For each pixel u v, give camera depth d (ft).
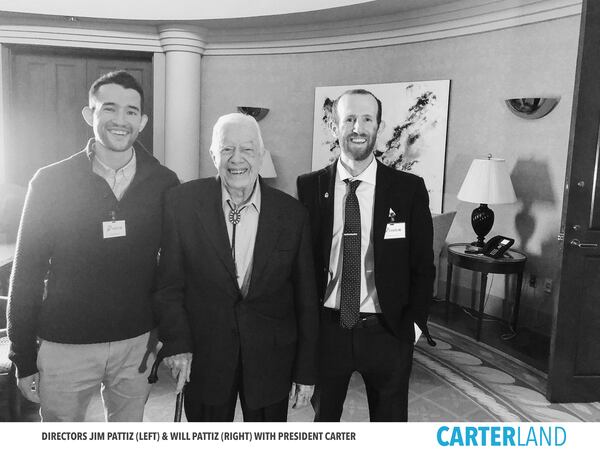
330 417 6.25
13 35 19.75
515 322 13.83
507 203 13.85
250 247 5.12
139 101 5.17
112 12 19.22
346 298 5.90
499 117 15.08
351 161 5.96
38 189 4.98
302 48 19.79
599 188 9.61
